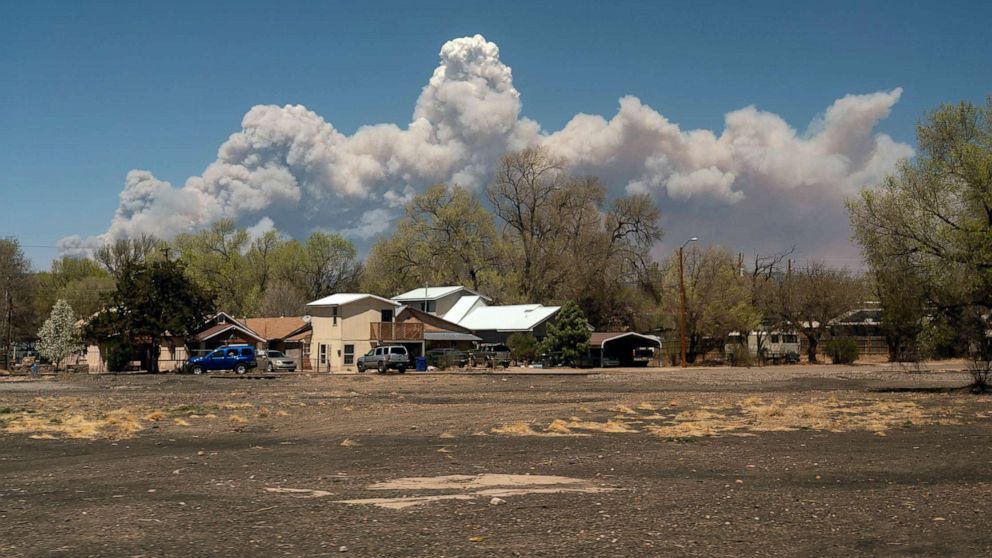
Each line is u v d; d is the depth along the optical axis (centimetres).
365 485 1409
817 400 3534
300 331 8288
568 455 1811
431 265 9750
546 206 9594
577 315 8025
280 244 10844
